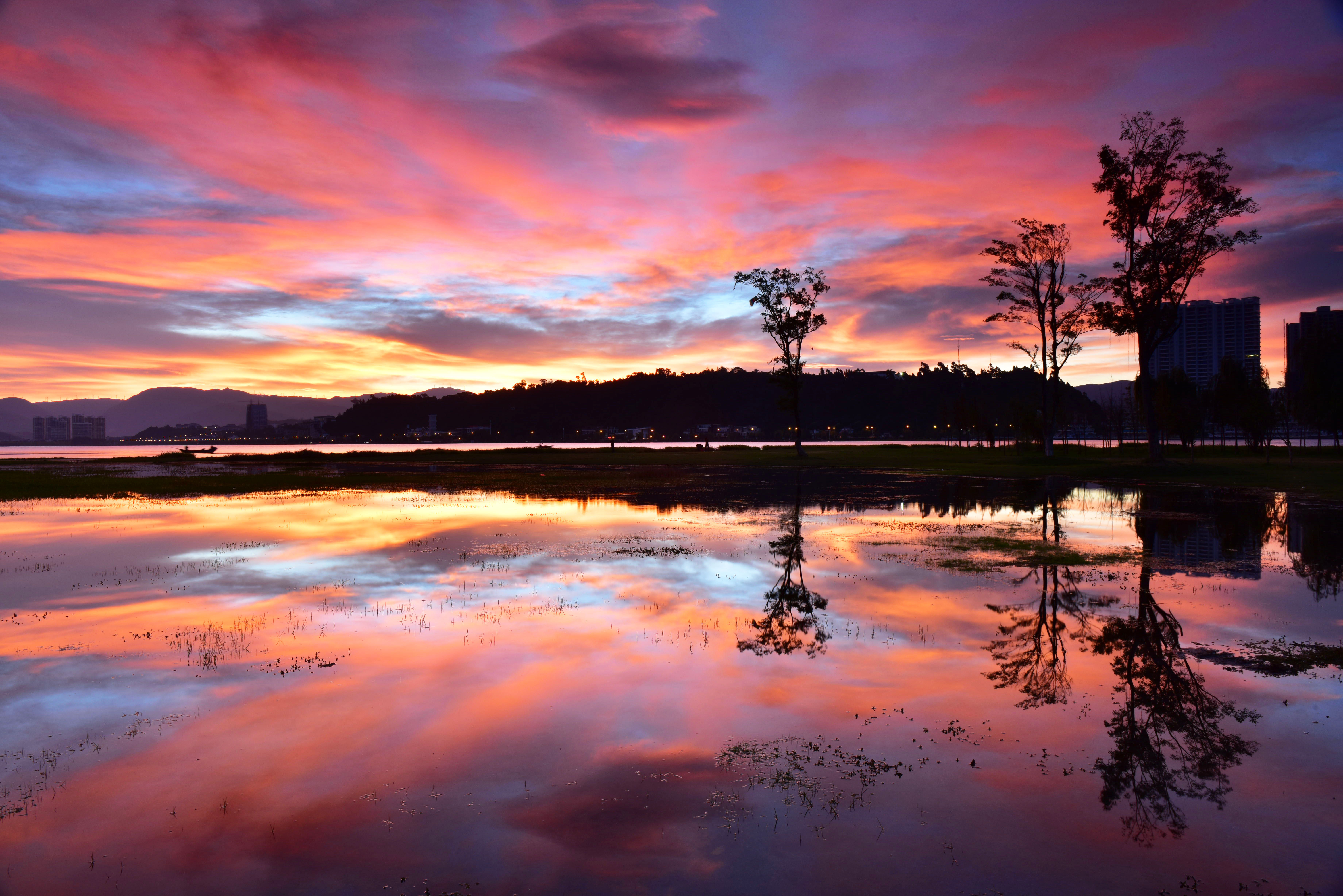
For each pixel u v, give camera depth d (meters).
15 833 5.90
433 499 34.56
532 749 7.30
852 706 8.39
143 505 32.53
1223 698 8.62
